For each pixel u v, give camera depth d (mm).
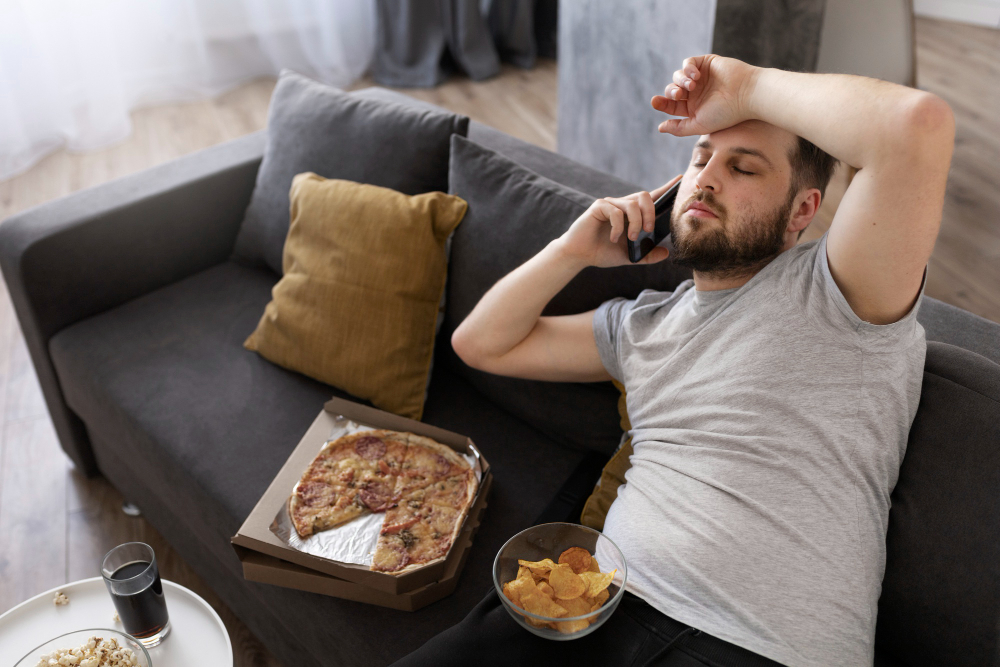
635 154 2689
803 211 1101
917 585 1014
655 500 1084
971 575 975
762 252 1083
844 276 989
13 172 3279
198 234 1907
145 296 1847
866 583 973
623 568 978
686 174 1149
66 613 1219
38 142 3416
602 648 993
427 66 4023
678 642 966
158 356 1664
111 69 3430
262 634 1483
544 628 941
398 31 3979
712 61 1091
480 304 1352
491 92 3971
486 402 1588
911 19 2471
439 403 1583
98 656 989
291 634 1370
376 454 1326
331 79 4094
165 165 1916
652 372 1176
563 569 975
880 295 974
